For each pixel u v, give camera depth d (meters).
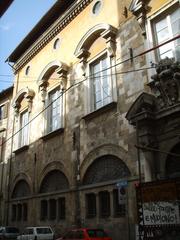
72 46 25.48
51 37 28.34
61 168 23.45
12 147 32.00
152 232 12.58
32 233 22.38
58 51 27.17
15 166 30.58
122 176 18.23
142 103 16.50
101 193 19.58
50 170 24.72
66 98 24.80
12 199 29.75
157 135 16.25
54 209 23.67
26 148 28.92
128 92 18.88
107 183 18.91
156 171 15.84
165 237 12.14
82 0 24.80
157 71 16.27
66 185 22.94
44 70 27.72
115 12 21.73
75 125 22.89
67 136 23.56
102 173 19.77
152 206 12.78
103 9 22.95
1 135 35.28
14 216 29.06
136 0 19.14
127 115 17.09
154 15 18.27
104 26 21.66
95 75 22.47
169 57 17.17
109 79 20.97
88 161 20.80
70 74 25.00
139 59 18.69
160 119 16.14
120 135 18.66
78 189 21.16
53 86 26.77
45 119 26.88
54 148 24.83
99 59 22.39
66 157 23.12
